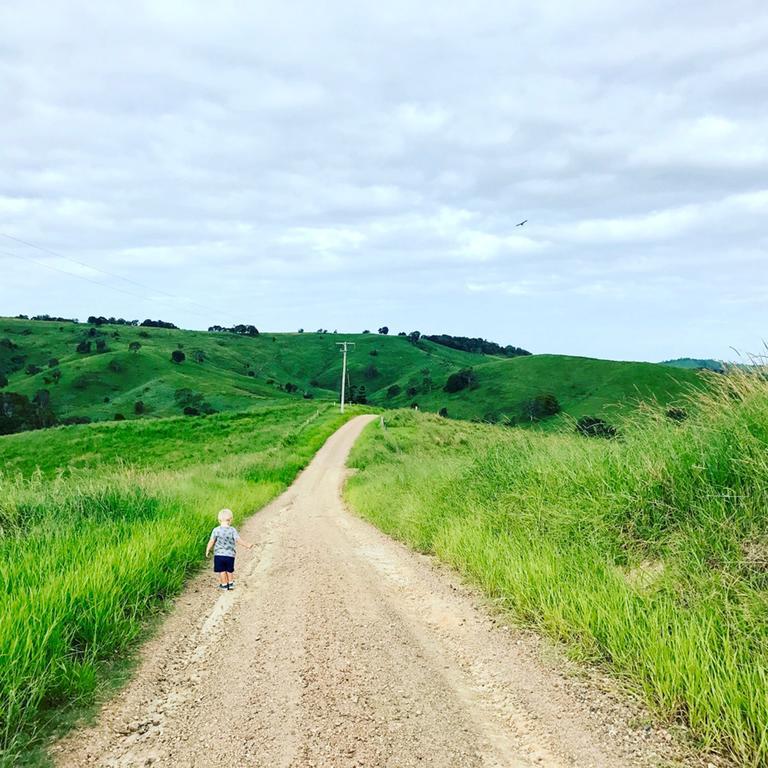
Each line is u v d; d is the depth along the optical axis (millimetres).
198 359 178125
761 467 4992
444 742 3297
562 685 4027
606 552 5750
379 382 199625
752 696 3209
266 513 15438
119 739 3396
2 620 4000
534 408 102250
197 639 5219
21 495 9156
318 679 4164
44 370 147000
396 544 10234
